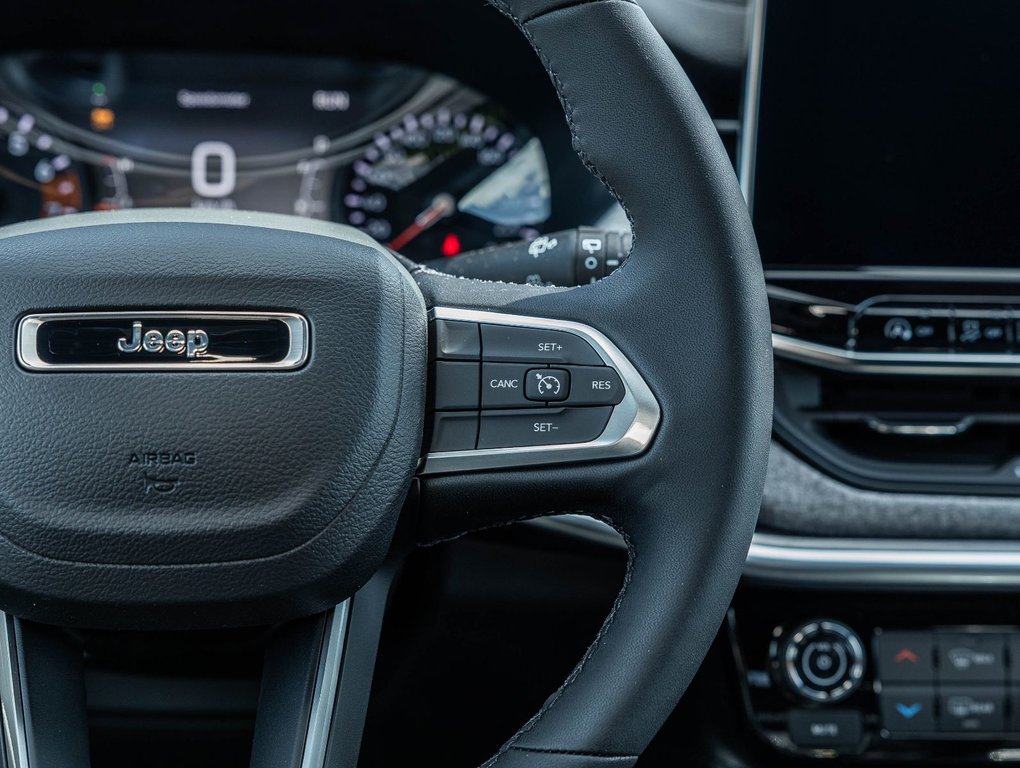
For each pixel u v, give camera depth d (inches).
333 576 28.0
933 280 46.1
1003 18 47.2
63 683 29.8
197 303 27.4
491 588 42.2
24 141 73.4
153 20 71.4
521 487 29.5
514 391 29.2
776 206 47.1
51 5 69.8
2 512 27.0
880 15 47.6
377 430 27.9
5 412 27.0
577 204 73.9
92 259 27.4
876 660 44.3
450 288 29.6
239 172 74.2
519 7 29.3
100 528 27.0
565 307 29.3
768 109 47.5
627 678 28.4
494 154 74.1
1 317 27.1
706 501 28.6
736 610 44.4
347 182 74.4
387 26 71.2
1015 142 46.8
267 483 27.4
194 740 41.1
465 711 44.3
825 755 44.6
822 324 46.1
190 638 35.4
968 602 44.0
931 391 45.5
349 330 27.8
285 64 73.7
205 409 27.3
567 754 28.0
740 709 44.9
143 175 74.1
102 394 27.1
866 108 47.4
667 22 54.9
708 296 28.7
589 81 29.0
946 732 44.3
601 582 42.1
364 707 30.5
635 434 28.9
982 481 44.1
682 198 28.7
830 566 43.4
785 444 44.6
